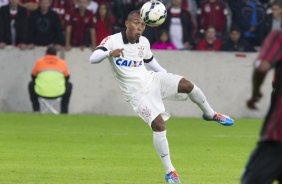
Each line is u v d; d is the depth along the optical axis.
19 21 70.31
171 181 33.31
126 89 35.16
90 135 53.19
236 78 68.31
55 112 67.88
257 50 69.62
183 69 68.50
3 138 50.28
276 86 22.41
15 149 44.88
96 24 70.38
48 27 70.25
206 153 44.59
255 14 71.81
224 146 48.16
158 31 69.75
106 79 68.50
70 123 60.81
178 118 67.19
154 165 39.44
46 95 67.00
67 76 67.38
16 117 64.25
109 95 68.50
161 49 68.88
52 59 67.00
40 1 70.38
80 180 34.06
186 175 36.19
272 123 22.22
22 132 53.94
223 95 68.44
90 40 70.94
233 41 69.50
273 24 69.94
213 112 35.97
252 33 72.00
